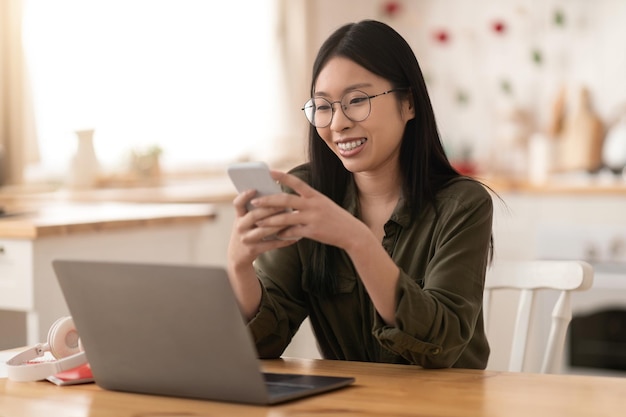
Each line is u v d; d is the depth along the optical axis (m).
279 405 1.26
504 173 5.63
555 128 5.41
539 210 4.47
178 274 1.25
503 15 5.65
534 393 1.31
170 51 5.15
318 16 5.73
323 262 1.80
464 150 5.74
